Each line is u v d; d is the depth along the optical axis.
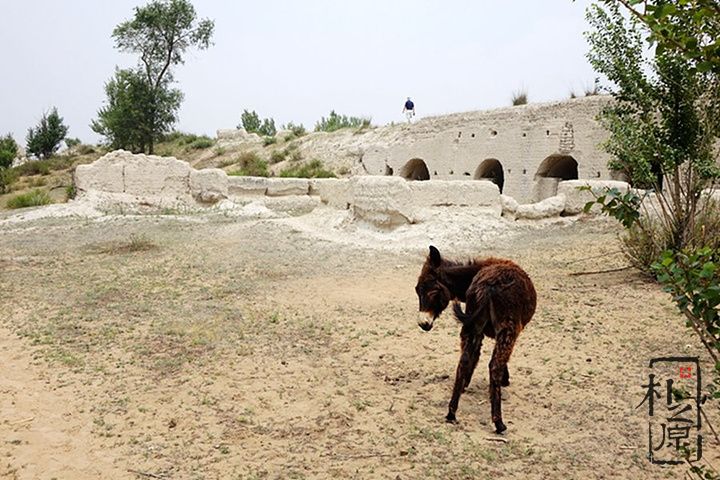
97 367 6.84
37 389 6.29
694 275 2.75
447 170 28.89
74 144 52.25
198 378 6.55
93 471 4.77
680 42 2.65
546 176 24.89
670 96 9.92
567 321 8.28
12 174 39.16
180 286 10.54
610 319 8.30
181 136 51.84
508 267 5.45
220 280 10.96
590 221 15.78
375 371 6.79
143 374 6.68
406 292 10.17
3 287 10.38
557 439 5.21
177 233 15.77
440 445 5.11
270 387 6.34
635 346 7.29
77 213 18.88
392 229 14.81
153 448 5.11
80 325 8.34
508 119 25.80
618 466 4.78
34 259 12.80
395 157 31.98
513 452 4.99
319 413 5.75
